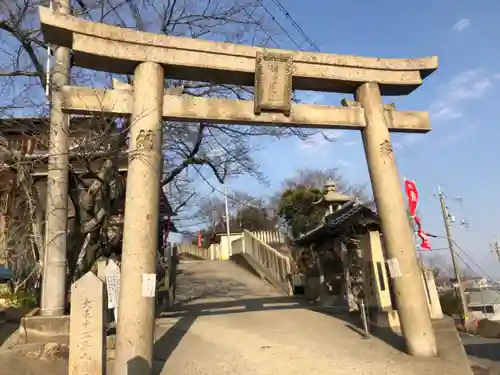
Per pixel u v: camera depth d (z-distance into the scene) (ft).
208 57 31.48
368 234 41.96
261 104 32.09
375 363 27.94
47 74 37.93
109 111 29.35
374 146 33.73
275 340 34.32
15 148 39.73
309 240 65.16
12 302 41.19
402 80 35.76
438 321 37.78
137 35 30.12
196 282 78.43
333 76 34.32
